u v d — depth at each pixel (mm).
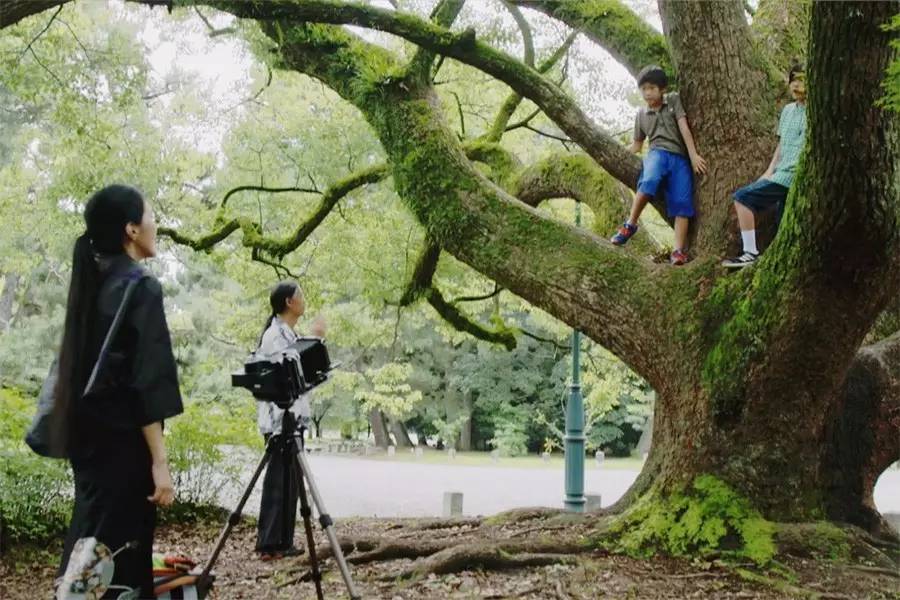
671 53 7020
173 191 14133
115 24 12625
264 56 8805
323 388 27812
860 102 4660
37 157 16750
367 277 13148
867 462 6684
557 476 24391
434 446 41250
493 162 10344
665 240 14508
